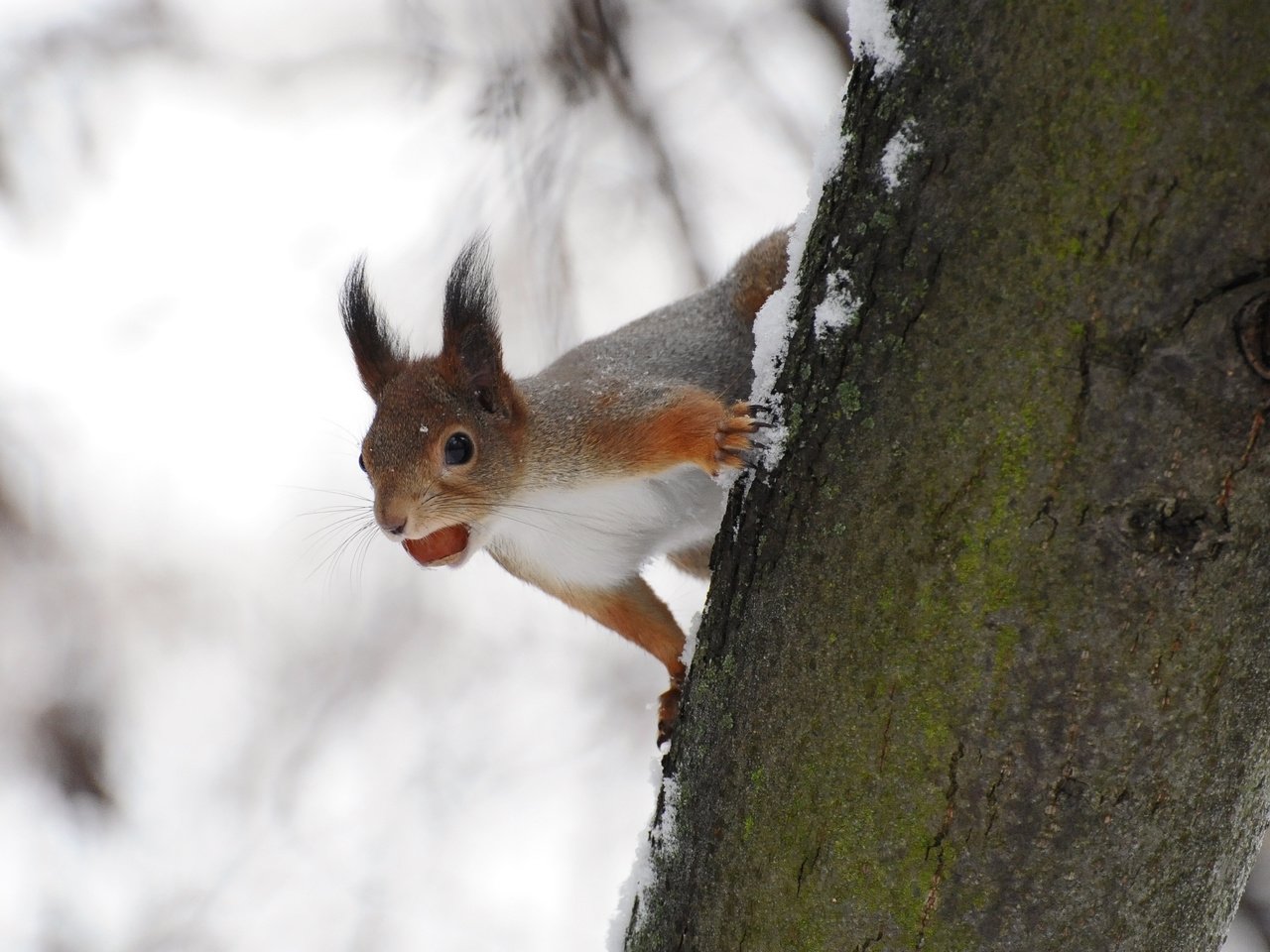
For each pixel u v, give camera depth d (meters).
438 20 13.12
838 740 5.45
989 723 5.17
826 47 13.93
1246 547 4.91
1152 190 4.71
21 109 14.02
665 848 6.26
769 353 6.14
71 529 15.70
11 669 15.72
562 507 10.01
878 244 5.37
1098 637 5.00
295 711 15.87
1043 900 5.23
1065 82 4.84
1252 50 4.58
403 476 9.54
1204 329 4.70
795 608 5.59
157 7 14.40
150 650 15.97
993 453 5.05
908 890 5.36
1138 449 4.85
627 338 10.52
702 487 9.93
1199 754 5.11
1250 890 13.15
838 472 5.45
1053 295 4.90
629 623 10.52
